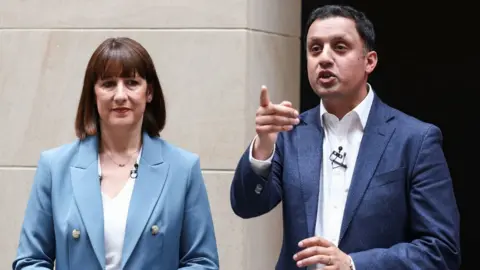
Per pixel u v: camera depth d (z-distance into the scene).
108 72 4.68
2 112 7.14
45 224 4.74
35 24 7.11
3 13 7.14
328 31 4.71
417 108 8.43
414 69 8.41
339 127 4.85
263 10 7.08
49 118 7.08
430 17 8.39
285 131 4.64
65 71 7.07
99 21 7.04
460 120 8.36
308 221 4.70
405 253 4.53
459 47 8.34
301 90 8.16
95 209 4.64
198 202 4.84
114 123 4.70
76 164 4.78
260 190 4.62
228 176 6.89
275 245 7.36
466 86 8.34
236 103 6.88
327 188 4.77
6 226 7.12
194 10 6.93
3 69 7.13
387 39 8.45
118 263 4.59
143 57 4.78
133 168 4.81
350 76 4.72
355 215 4.63
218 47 6.91
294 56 7.59
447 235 4.61
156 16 6.97
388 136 4.75
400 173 4.68
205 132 6.91
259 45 7.04
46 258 4.74
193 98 6.93
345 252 4.62
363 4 8.45
